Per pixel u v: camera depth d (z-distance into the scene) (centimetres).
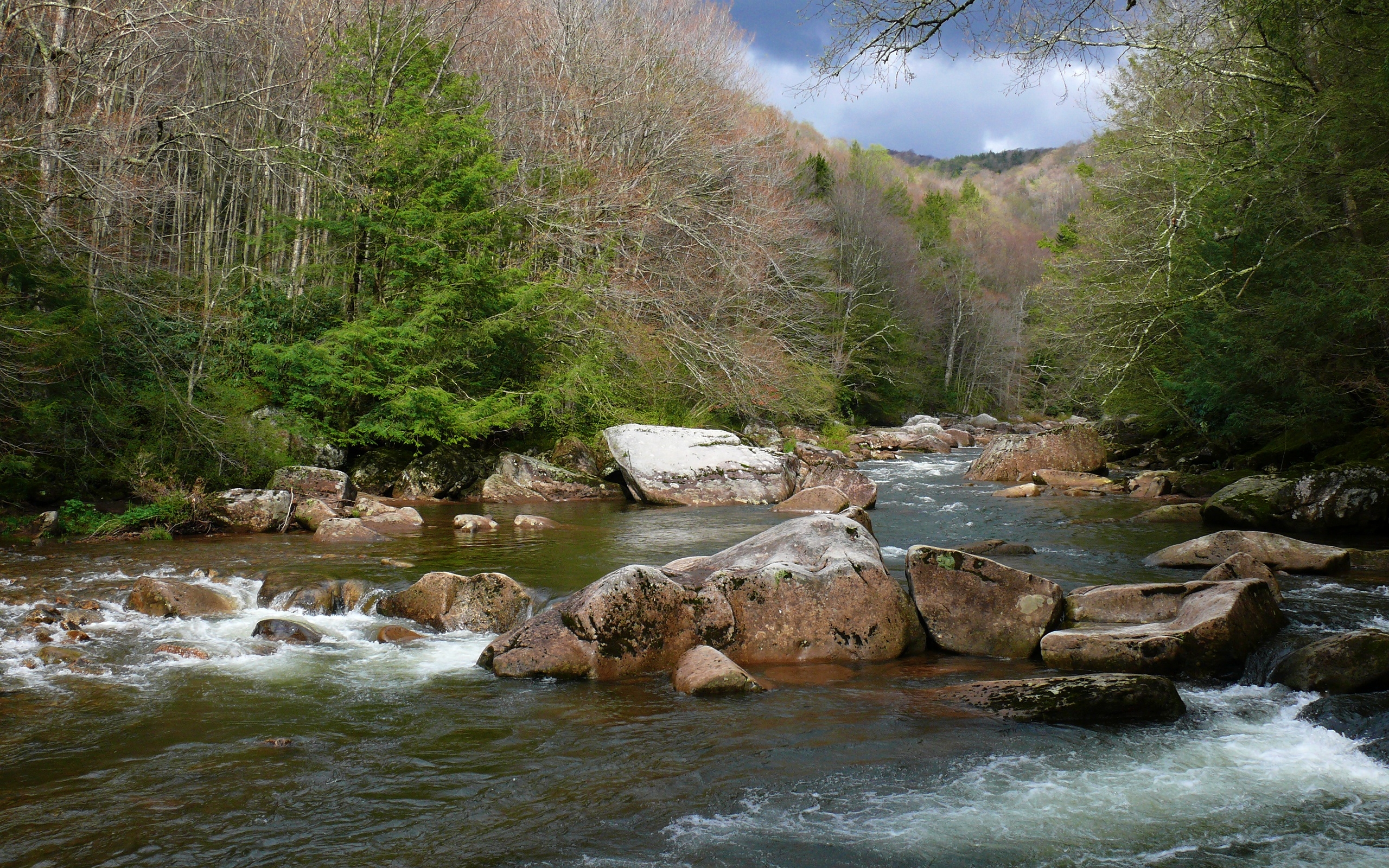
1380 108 1285
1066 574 1023
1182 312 1772
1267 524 1348
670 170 3019
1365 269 1335
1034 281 6738
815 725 577
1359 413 1662
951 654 762
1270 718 591
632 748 538
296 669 708
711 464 1831
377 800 464
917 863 403
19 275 1390
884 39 954
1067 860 406
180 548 1211
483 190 2059
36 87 1694
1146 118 2086
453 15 2742
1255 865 403
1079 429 2186
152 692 643
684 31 3369
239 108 2386
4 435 1325
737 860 405
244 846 414
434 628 841
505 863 401
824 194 4762
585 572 1045
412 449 1975
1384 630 730
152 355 1497
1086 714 582
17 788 476
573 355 2277
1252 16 1348
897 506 1689
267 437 1603
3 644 750
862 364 4334
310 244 2119
